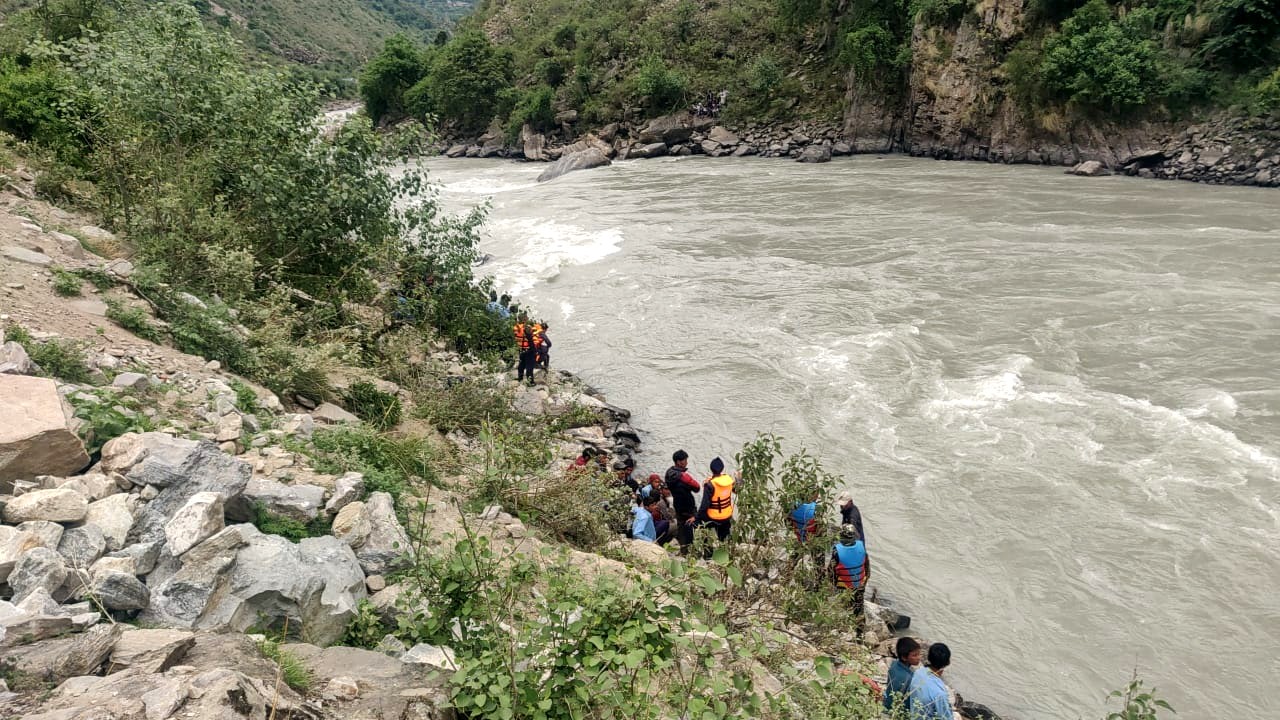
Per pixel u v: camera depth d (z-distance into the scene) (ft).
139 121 38.37
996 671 24.50
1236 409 39.40
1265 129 101.96
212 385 24.50
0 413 15.90
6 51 60.08
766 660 18.80
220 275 33.71
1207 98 108.17
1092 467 35.29
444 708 12.79
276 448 21.80
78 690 10.41
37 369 19.95
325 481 20.36
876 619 26.04
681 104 167.12
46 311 25.12
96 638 11.42
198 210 35.53
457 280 46.09
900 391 43.96
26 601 12.23
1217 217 78.95
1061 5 121.19
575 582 15.29
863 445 38.50
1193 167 104.73
